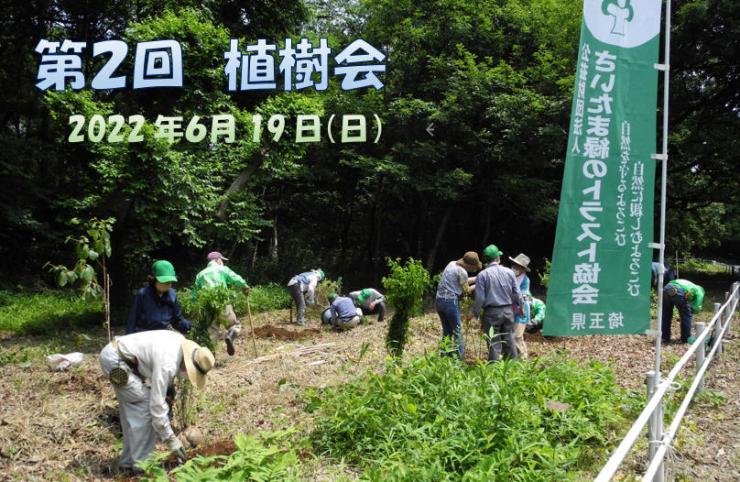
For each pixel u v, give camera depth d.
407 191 20.95
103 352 5.04
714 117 21.22
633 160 5.24
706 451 5.45
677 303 10.25
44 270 19.97
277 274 20.47
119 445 5.20
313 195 25.95
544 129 17.48
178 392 6.26
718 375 8.19
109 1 20.00
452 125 18.77
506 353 7.97
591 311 5.24
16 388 7.50
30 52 20.64
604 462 5.07
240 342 11.27
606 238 5.23
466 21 20.12
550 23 19.64
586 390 6.09
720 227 33.03
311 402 5.87
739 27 16.98
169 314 6.49
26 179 18.92
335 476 4.63
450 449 4.59
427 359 6.10
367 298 13.95
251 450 3.87
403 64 20.33
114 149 12.58
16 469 5.03
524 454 4.65
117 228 13.50
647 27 5.24
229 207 15.95
